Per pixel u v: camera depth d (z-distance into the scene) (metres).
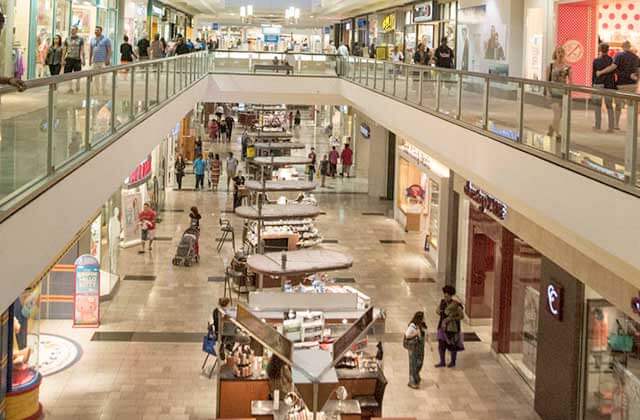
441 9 25.83
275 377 9.12
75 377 10.91
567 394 9.32
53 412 9.77
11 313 9.24
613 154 5.85
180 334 12.81
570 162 6.72
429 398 10.68
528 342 11.38
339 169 33.06
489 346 12.91
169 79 13.55
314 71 23.72
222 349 10.19
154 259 17.62
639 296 7.18
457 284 15.48
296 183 17.42
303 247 16.30
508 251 12.11
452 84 10.72
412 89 13.25
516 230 11.03
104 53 13.62
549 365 9.90
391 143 26.53
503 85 8.56
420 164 18.88
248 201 21.00
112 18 22.34
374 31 37.22
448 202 16.44
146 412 9.89
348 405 9.26
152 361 11.61
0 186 4.69
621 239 5.60
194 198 25.34
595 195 6.07
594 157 6.21
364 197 26.75
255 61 23.52
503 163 8.44
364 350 10.61
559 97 6.95
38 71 14.72
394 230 21.48
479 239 13.88
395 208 22.84
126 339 12.49
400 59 25.22
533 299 11.23
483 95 9.33
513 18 16.27
